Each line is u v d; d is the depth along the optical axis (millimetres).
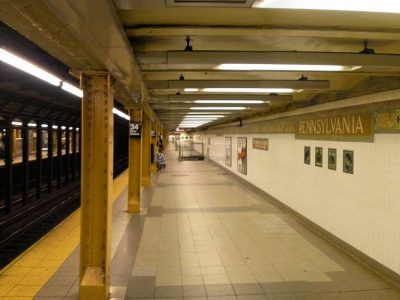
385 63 3262
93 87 3787
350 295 4008
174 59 3176
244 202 9469
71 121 14242
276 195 9141
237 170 14484
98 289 3771
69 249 5324
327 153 6113
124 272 4617
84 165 3854
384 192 4492
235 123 14859
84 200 3873
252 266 4867
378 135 4594
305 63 3240
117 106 10094
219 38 3145
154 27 2688
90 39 2301
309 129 6855
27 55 4152
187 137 41500
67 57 3090
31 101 8562
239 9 2369
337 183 5766
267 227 6910
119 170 20688
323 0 1930
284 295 4000
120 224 7055
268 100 6434
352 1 1949
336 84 5113
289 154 8086
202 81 4816
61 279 4270
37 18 2027
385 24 2672
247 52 3207
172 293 4023
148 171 12406
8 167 8773
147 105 7602
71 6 1693
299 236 6312
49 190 11859
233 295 3990
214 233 6473
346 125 5402
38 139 10859
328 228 6129
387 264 4445
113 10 1892
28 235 7285
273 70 3641
